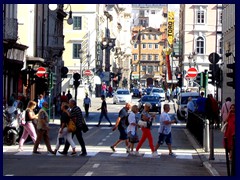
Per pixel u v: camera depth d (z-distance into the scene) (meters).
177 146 44.88
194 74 86.94
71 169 30.53
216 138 50.38
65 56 136.38
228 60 81.50
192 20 154.25
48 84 66.06
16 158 35.62
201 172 30.17
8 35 60.00
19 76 66.69
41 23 84.38
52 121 68.56
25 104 52.84
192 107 61.94
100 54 146.75
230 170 27.62
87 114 81.94
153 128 62.81
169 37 186.88
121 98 117.19
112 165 32.59
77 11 137.62
